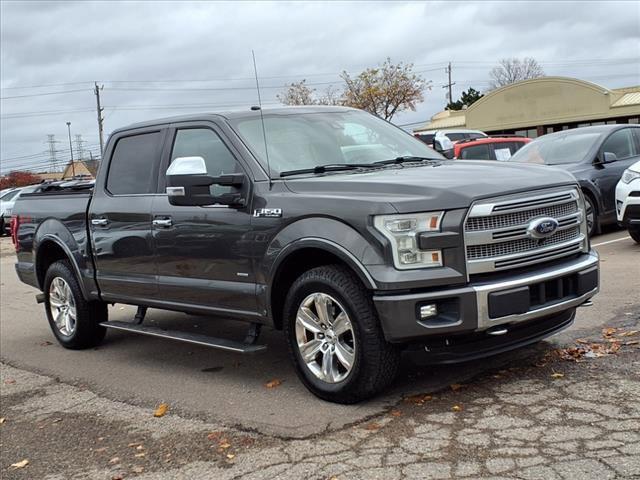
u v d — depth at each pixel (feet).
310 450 13.46
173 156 19.80
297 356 16.29
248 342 17.42
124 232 20.74
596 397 14.42
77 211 22.81
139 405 17.60
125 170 21.50
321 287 15.37
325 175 16.89
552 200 15.39
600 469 11.38
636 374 15.53
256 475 12.69
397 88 149.48
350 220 14.78
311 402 16.10
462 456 12.40
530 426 13.33
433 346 14.55
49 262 25.43
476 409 14.46
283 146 17.97
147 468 13.69
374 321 14.64
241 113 18.93
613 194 36.50
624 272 26.78
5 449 15.69
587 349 17.60
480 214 14.21
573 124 145.18
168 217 19.08
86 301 23.27
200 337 18.67
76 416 17.37
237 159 17.66
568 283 15.58
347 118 20.17
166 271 19.48
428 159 19.03
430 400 15.24
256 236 16.67
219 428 15.30
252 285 17.02
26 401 19.11
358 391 15.10
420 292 14.10
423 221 14.15
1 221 93.86
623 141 38.14
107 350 23.86
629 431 12.67
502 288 14.21
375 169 17.40
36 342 26.37
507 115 152.05
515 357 17.51
